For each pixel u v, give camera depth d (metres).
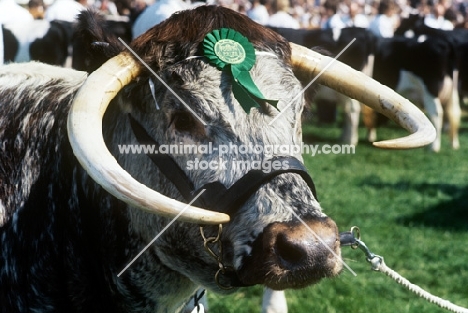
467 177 16.02
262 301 7.94
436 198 13.94
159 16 7.38
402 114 4.80
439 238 11.34
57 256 4.94
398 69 20.06
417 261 10.29
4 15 16.50
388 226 11.87
